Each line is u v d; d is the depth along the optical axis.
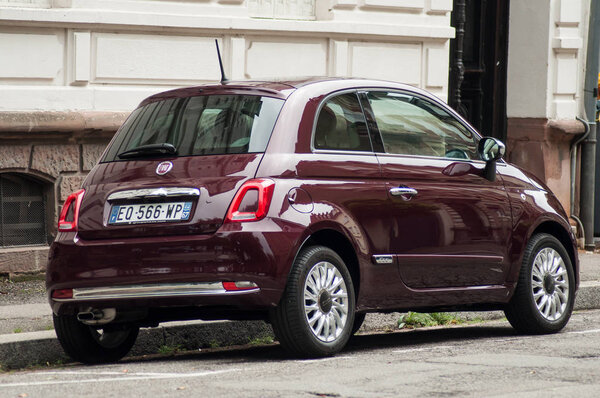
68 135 27.28
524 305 20.16
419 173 18.44
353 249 17.17
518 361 15.70
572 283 21.02
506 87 37.31
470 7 37.22
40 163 26.94
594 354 16.56
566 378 14.07
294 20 30.73
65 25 27.17
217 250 15.83
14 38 26.66
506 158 37.41
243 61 29.97
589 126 36.91
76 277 16.70
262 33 30.20
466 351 17.28
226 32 29.61
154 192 16.47
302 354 16.39
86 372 15.74
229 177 16.23
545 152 36.72
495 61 37.34
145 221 16.44
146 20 28.12
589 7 37.03
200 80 29.33
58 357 18.27
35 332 18.72
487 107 37.44
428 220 18.36
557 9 36.47
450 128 19.61
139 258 16.23
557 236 21.45
